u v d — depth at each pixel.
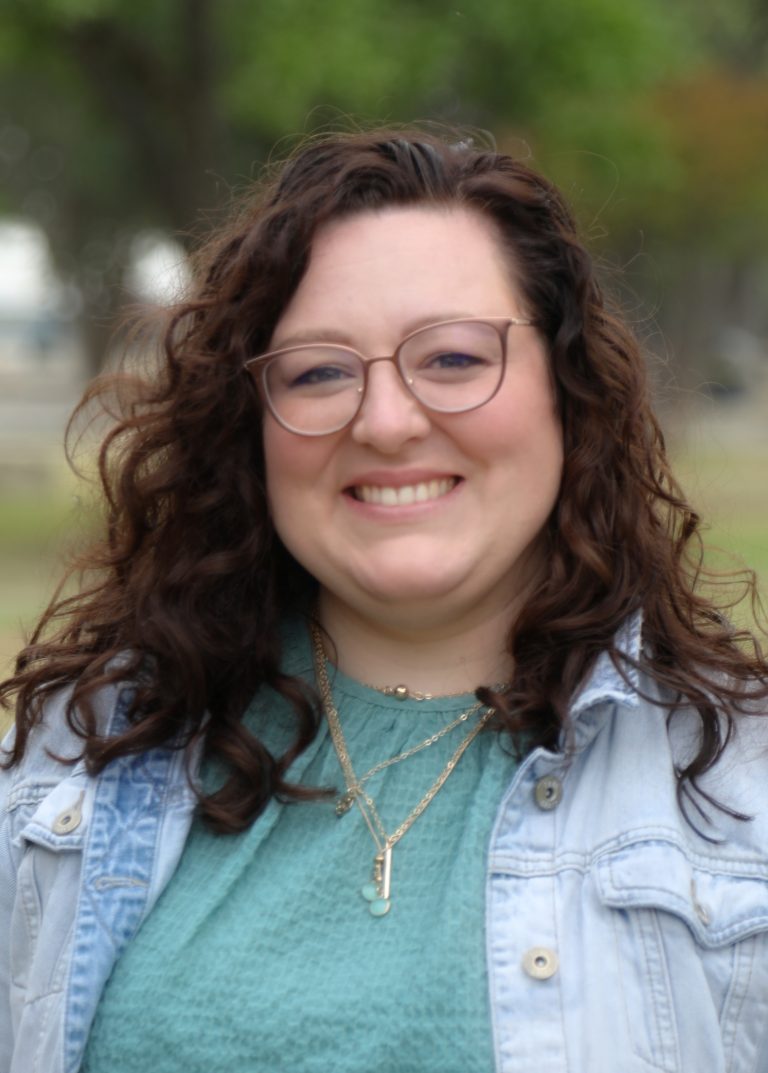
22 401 33.50
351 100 11.48
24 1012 2.09
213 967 1.98
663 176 14.39
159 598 2.23
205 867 2.11
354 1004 1.92
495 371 2.04
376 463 2.04
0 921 2.21
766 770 2.04
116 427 2.38
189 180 13.55
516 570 2.19
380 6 11.73
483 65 12.95
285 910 2.01
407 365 2.02
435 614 2.12
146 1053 1.97
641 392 2.21
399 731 2.15
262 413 2.17
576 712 2.03
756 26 12.58
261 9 11.80
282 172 2.18
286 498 2.11
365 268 2.04
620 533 2.13
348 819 2.08
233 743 2.14
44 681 2.30
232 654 2.21
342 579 2.12
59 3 11.30
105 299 18.89
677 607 2.20
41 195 17.77
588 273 2.13
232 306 2.12
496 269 2.08
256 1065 1.91
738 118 19.47
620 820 1.99
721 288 36.81
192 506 2.24
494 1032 1.89
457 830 2.06
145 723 2.17
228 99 11.97
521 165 2.17
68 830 2.13
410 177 2.08
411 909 2.00
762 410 31.03
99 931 2.06
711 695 2.07
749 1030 1.91
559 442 2.14
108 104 13.67
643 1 13.35
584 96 13.39
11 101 15.70
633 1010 1.88
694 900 1.92
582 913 1.95
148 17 12.08
